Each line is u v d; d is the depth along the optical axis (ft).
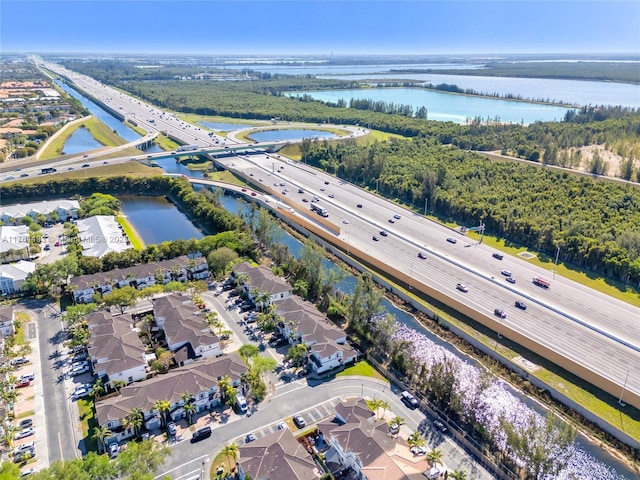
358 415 325.62
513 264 586.04
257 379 365.40
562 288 525.34
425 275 546.67
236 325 453.99
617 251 556.92
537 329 444.14
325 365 393.91
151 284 529.45
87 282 504.02
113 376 370.94
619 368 390.01
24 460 304.50
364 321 444.96
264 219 628.28
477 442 324.60
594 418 347.97
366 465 283.79
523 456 299.17
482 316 454.40
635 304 496.64
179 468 299.99
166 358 398.83
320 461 305.32
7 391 355.97
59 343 428.15
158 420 332.80
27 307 490.90
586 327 448.65
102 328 416.67
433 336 455.22
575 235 609.83
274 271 545.03
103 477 269.23
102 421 322.14
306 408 354.13
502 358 411.75
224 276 552.82
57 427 333.01
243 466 285.84
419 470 285.84
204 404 351.87
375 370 402.11
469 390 368.68
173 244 579.89
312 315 440.04
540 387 383.04
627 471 311.68
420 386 378.94
